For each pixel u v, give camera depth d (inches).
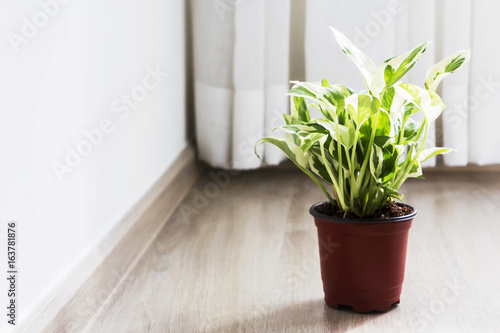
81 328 44.9
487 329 44.3
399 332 44.0
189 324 45.4
